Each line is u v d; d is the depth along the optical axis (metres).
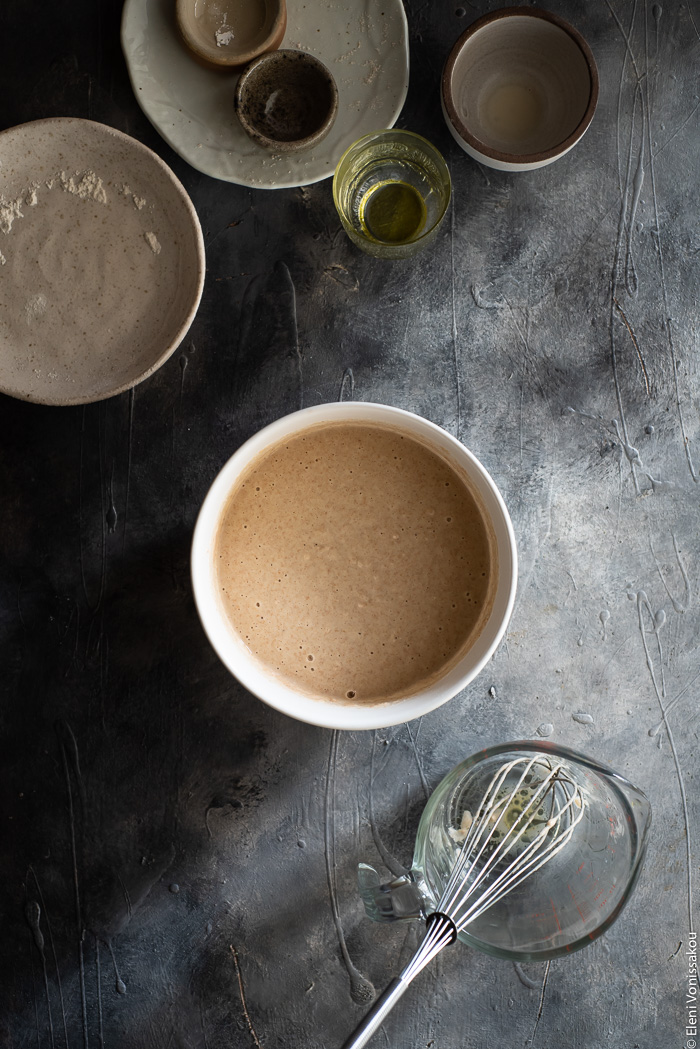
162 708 0.90
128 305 0.89
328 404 0.82
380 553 0.88
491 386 0.91
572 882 0.82
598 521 0.91
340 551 0.88
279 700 0.82
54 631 0.91
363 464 0.88
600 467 0.91
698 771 0.91
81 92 0.91
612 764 0.90
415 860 0.84
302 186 0.90
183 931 0.90
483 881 0.83
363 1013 0.89
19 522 0.91
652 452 0.91
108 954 0.90
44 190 0.88
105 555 0.91
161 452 0.91
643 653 0.91
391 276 0.91
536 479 0.91
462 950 0.90
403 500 0.88
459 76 0.89
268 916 0.90
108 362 0.88
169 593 0.91
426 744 0.90
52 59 0.91
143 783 0.90
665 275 0.91
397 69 0.89
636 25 0.91
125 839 0.90
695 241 0.91
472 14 0.91
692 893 0.90
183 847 0.90
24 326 0.88
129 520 0.91
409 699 0.84
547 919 0.82
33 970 0.90
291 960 0.90
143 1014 0.90
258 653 0.87
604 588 0.91
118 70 0.91
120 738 0.90
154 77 0.89
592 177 0.91
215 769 0.90
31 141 0.87
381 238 0.91
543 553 0.91
